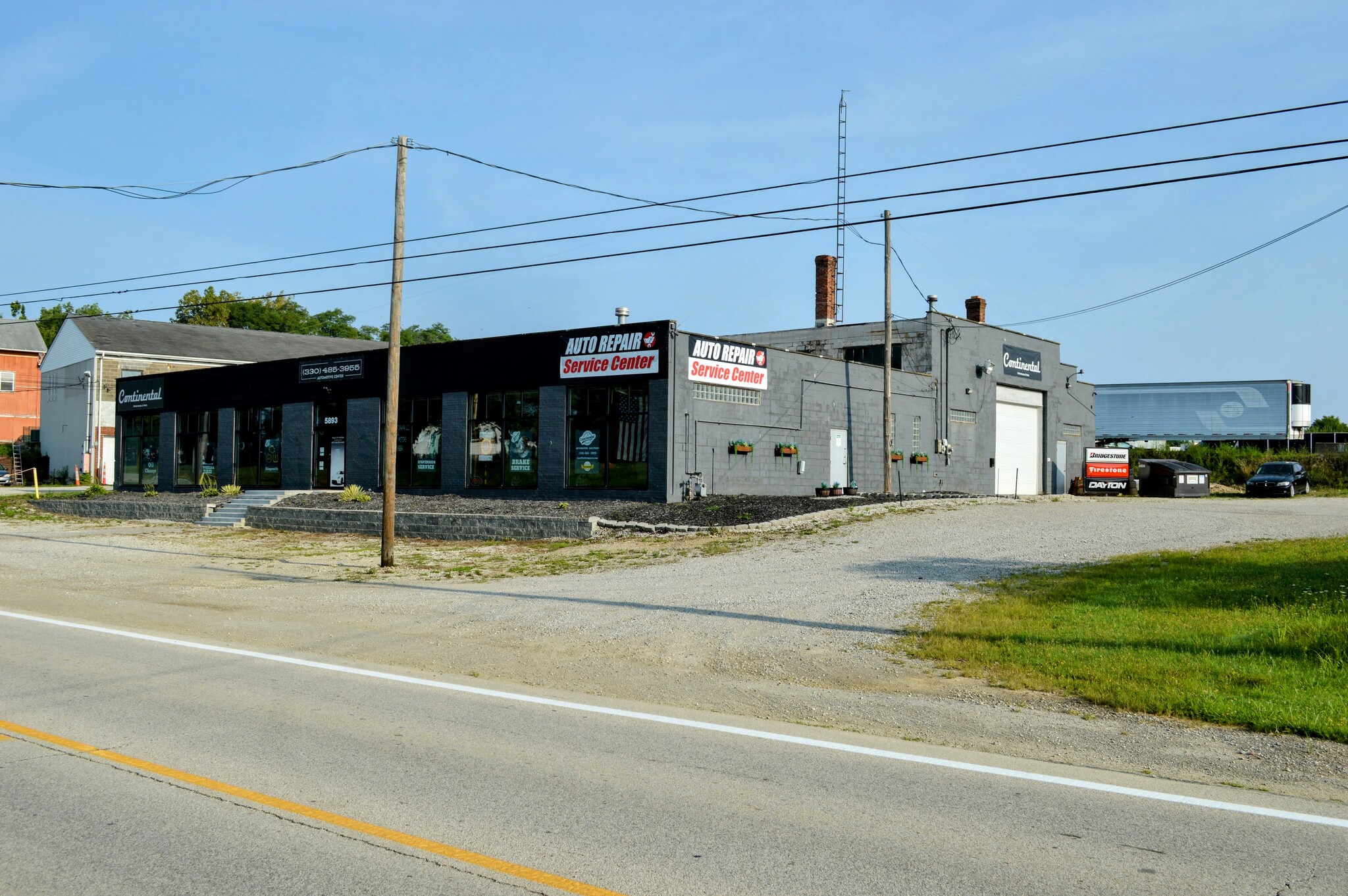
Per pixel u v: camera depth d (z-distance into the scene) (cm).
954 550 1889
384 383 3347
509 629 1276
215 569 2030
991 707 851
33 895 459
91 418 5572
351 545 2489
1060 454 4556
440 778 642
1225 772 674
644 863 501
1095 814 583
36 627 1286
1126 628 1127
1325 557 1623
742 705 872
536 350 2944
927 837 543
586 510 2580
